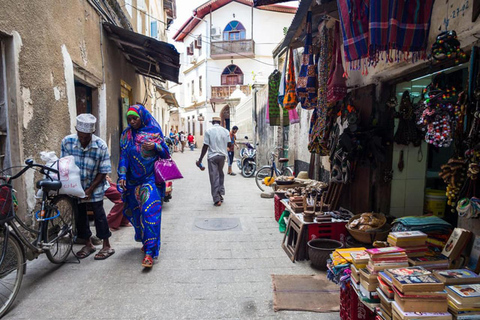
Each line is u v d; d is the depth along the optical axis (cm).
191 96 3322
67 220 375
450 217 393
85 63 571
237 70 2814
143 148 371
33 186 384
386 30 260
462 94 255
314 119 512
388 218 379
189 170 1299
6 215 267
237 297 297
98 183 380
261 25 2698
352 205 438
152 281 328
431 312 180
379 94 390
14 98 353
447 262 231
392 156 391
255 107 1270
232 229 507
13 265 304
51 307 277
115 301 288
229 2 2686
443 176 265
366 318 235
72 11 512
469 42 250
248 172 1099
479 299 177
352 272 236
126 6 1005
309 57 450
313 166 640
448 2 258
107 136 700
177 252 409
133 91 1027
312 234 378
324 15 416
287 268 361
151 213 366
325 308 275
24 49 370
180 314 268
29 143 381
